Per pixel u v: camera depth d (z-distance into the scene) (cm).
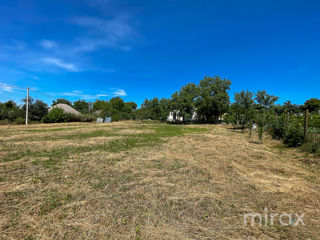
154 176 359
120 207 237
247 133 1180
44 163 443
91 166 421
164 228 194
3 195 270
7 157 502
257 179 344
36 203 247
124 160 479
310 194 276
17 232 187
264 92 2391
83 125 1978
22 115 2189
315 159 465
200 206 241
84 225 198
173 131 1330
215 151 597
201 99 2831
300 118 978
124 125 2016
